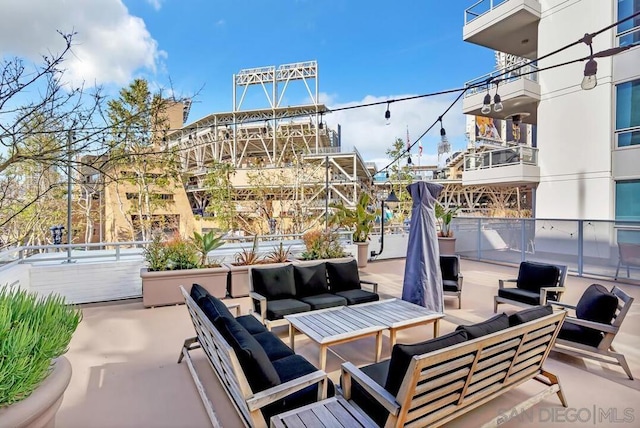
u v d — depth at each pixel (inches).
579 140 339.9
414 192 179.6
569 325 135.7
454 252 376.2
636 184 305.1
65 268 203.8
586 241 293.7
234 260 263.4
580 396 108.4
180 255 217.8
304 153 953.5
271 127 1252.5
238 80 1300.4
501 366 88.7
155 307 200.4
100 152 127.9
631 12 301.7
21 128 97.7
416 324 139.6
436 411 78.4
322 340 117.0
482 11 387.9
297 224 800.9
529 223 334.6
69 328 81.6
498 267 336.5
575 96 341.4
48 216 413.4
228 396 99.7
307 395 87.3
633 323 174.1
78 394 108.7
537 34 386.3
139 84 346.9
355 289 189.8
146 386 114.0
